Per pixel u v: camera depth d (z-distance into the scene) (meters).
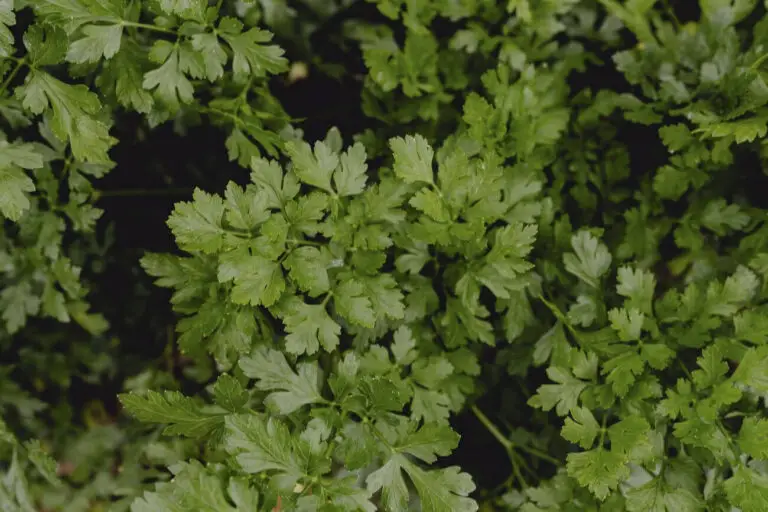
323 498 0.72
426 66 0.82
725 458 0.76
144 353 0.88
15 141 0.78
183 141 0.83
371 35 0.82
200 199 0.73
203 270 0.76
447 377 0.79
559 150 0.82
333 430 0.74
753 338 0.76
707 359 0.76
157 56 0.75
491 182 0.76
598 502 0.78
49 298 0.83
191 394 0.85
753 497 0.75
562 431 0.76
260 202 0.73
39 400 0.87
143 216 0.86
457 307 0.78
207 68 0.75
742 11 0.81
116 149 0.83
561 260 0.80
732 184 0.81
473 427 0.85
